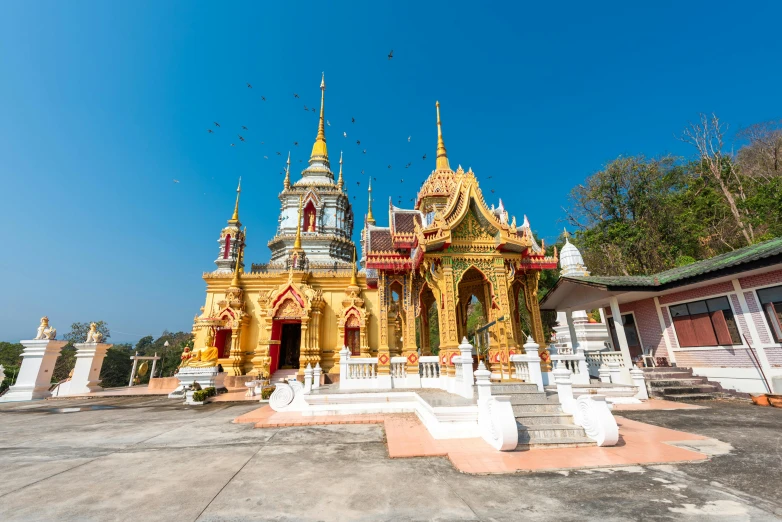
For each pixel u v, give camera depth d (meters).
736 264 12.99
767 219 25.52
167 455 7.61
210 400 18.97
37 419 13.66
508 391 9.96
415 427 9.62
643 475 5.75
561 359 14.02
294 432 9.79
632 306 19.27
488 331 13.68
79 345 25.83
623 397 13.30
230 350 26.94
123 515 4.63
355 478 5.93
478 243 12.52
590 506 4.62
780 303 12.87
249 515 4.58
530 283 14.43
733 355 14.23
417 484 5.59
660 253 29.39
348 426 10.42
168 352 64.06
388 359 13.57
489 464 6.43
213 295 29.48
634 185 31.75
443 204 15.52
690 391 14.30
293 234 36.06
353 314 28.25
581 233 36.22
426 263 12.41
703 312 15.45
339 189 38.56
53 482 5.94
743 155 36.69
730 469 5.94
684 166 37.28
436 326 51.12
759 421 9.74
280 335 27.56
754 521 4.13
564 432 7.82
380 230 17.16
